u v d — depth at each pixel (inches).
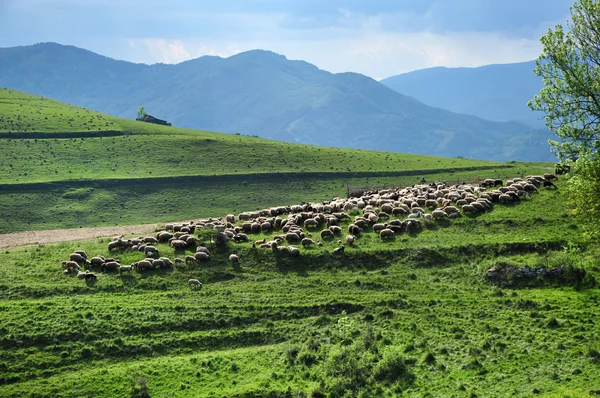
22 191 5068.9
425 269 2153.1
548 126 1946.4
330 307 1886.1
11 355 1595.7
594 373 1371.8
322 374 1510.8
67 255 2338.8
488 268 2065.7
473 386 1381.6
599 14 1881.2
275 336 1744.6
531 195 2696.9
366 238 2409.0
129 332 1729.8
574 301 1787.6
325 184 5821.9
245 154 6628.9
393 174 6053.2
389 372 1488.7
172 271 2169.0
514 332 1630.2
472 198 2655.0
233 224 2778.1
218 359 1612.9
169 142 6820.9
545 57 1957.4
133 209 5039.4
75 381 1503.4
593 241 2139.5
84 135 6855.3
